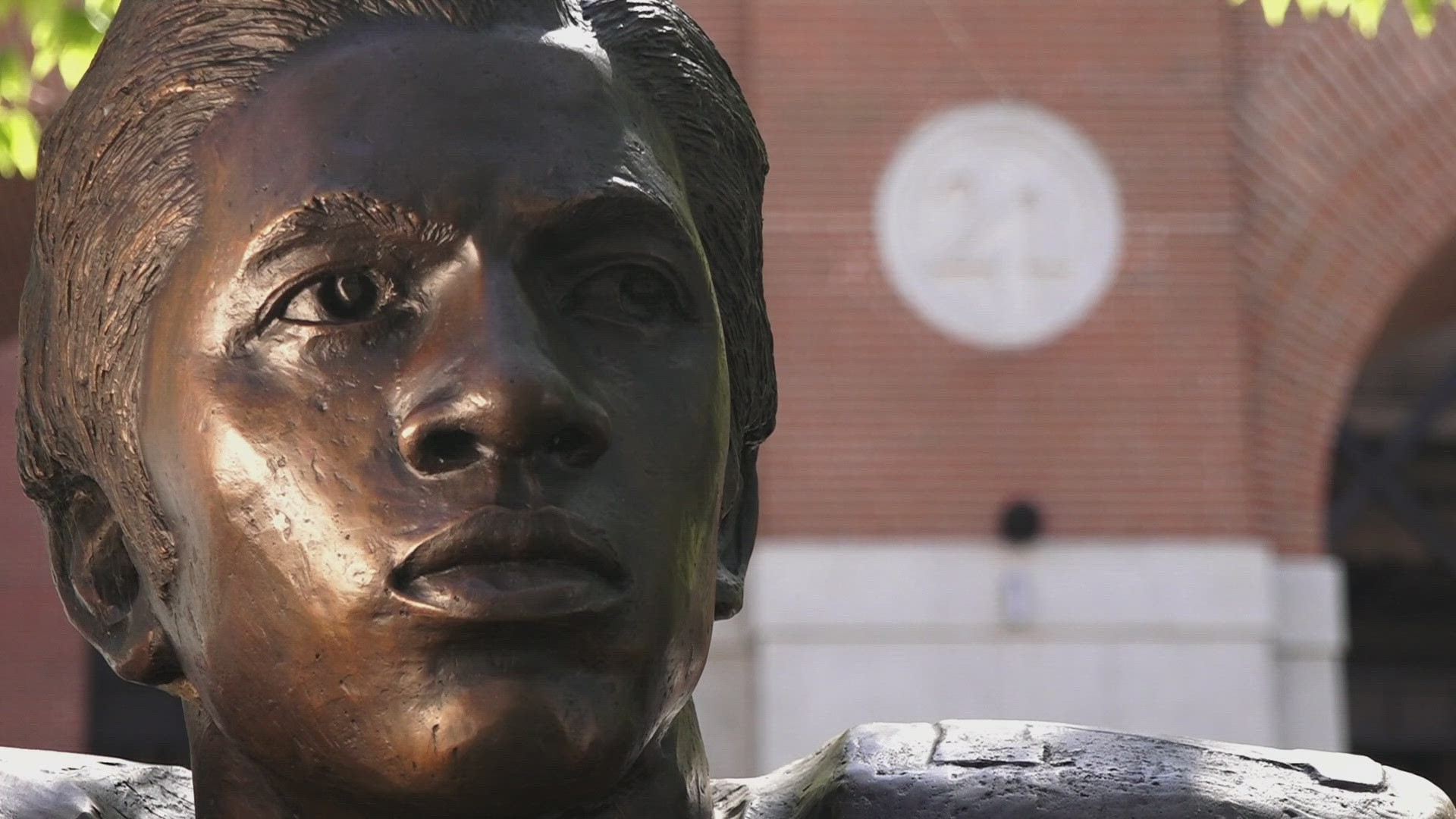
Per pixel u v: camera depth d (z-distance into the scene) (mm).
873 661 7867
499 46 1480
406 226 1406
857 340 8055
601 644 1373
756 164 1688
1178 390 8109
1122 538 8008
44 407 1631
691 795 1605
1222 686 7910
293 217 1416
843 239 8109
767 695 7805
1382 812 1658
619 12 1587
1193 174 8219
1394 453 9336
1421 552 10273
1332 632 8086
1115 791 1637
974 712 7855
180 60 1523
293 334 1413
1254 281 8281
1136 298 8148
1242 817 1617
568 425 1361
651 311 1487
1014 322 8117
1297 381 8273
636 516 1401
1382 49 8352
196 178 1491
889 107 8156
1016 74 8203
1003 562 7949
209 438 1423
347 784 1406
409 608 1343
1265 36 8367
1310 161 8328
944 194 8141
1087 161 8180
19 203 5938
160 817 1729
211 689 1472
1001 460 8039
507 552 1343
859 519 7969
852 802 1635
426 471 1358
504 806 1388
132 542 1556
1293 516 8203
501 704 1343
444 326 1394
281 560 1387
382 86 1455
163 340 1481
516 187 1419
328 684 1375
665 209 1474
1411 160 8344
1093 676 7906
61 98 5543
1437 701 10875
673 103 1595
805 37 8164
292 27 1503
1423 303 9234
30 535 8961
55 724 8891
